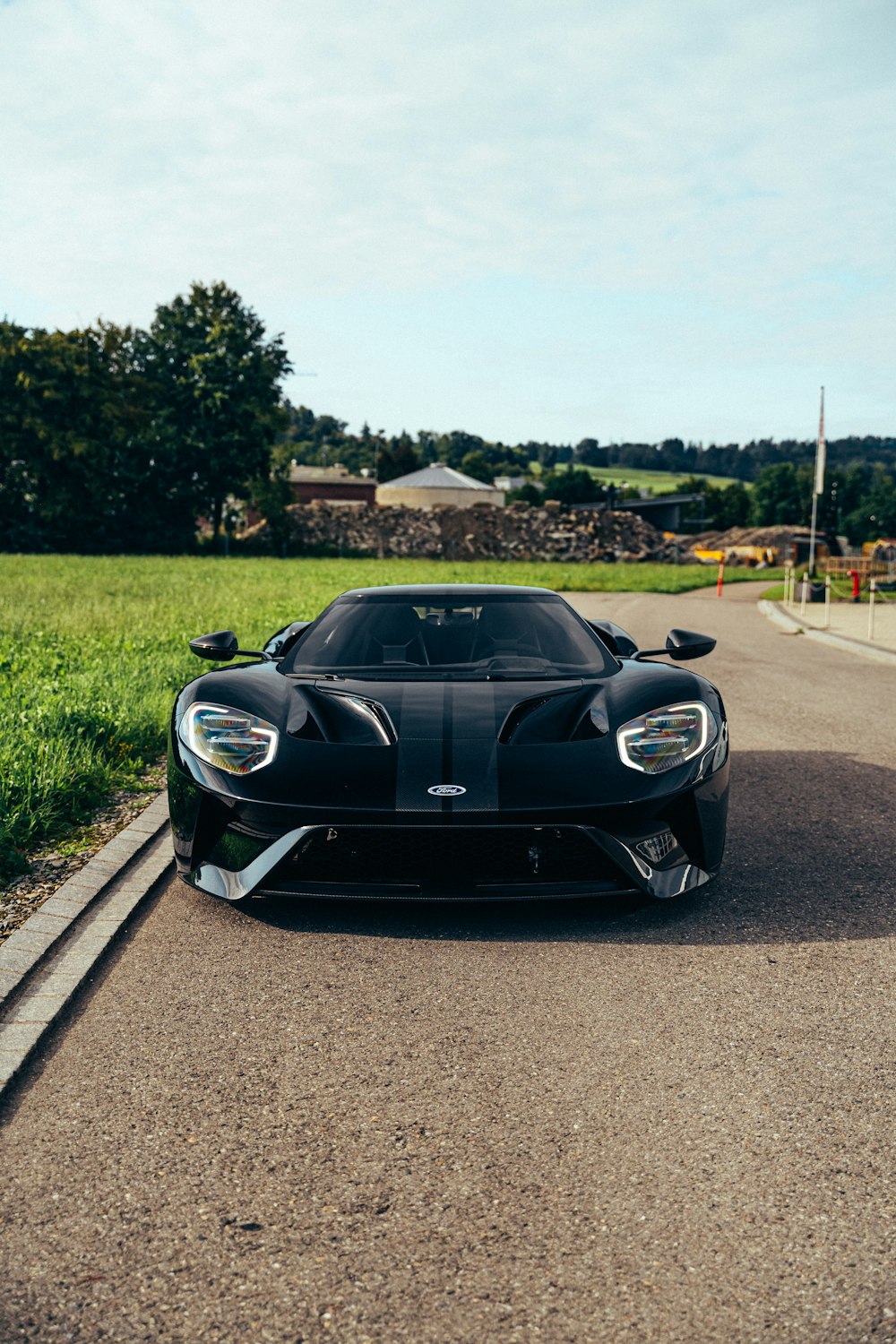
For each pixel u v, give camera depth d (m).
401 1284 1.65
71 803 4.53
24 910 3.30
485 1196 1.88
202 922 3.29
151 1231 1.78
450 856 3.07
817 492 26.58
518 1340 1.52
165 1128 2.11
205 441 44.72
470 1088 2.28
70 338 42.00
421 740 3.23
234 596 16.75
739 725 7.04
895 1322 1.56
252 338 46.72
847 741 6.46
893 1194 1.88
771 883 3.71
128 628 11.38
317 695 3.57
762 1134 2.09
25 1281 1.65
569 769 3.14
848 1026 2.59
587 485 111.00
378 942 3.13
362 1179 1.94
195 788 3.21
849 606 22.59
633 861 3.11
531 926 3.27
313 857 3.13
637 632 14.88
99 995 2.76
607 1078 2.33
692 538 60.81
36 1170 1.96
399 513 49.12
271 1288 1.64
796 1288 1.63
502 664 3.92
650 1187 1.91
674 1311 1.58
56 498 41.22
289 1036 2.53
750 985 2.84
